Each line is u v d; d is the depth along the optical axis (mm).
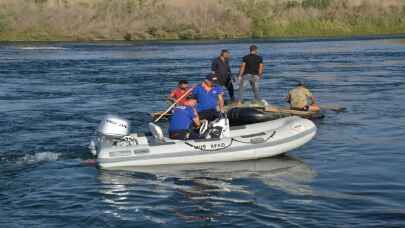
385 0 88438
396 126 16016
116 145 12500
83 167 12281
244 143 12609
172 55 47906
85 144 14453
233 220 8812
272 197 9914
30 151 13742
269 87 26281
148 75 32375
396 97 22016
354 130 15648
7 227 8633
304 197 9852
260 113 15234
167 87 26703
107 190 10555
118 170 12023
